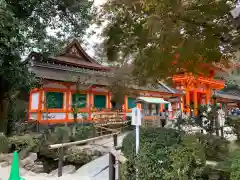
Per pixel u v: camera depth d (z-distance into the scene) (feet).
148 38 13.50
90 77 56.54
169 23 11.20
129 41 14.88
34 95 52.95
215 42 12.80
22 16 33.71
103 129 47.32
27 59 35.96
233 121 17.13
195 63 14.87
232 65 15.49
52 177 21.74
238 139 16.01
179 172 11.42
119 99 19.01
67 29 40.04
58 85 53.31
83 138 39.17
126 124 55.36
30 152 31.01
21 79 32.55
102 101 62.13
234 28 12.64
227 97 78.13
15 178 11.51
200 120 18.03
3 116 35.94
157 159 12.42
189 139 12.59
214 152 14.03
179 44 12.58
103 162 26.02
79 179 20.42
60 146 22.76
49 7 35.91
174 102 70.08
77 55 64.75
